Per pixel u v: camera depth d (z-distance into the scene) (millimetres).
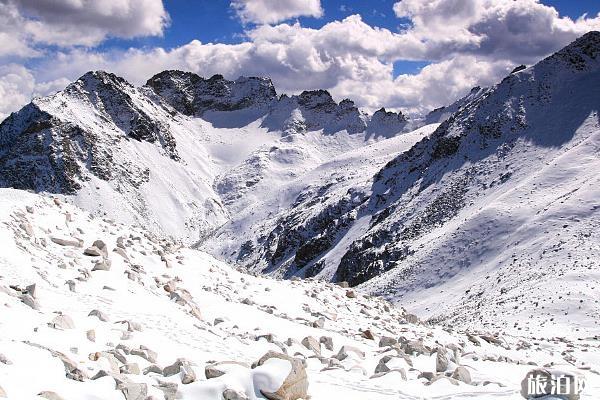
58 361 10258
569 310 52656
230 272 31062
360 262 157125
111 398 9500
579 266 72625
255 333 19125
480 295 83625
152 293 20469
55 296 15836
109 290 18500
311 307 28078
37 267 17875
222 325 20016
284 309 26438
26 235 20438
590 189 107562
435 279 109062
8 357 9617
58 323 12734
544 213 107062
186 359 12250
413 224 157375
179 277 25328
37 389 8852
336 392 12562
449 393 13055
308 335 20219
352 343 20484
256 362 11992
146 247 27625
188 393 10477
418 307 96438
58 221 25125
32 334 11727
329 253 190875
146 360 12406
